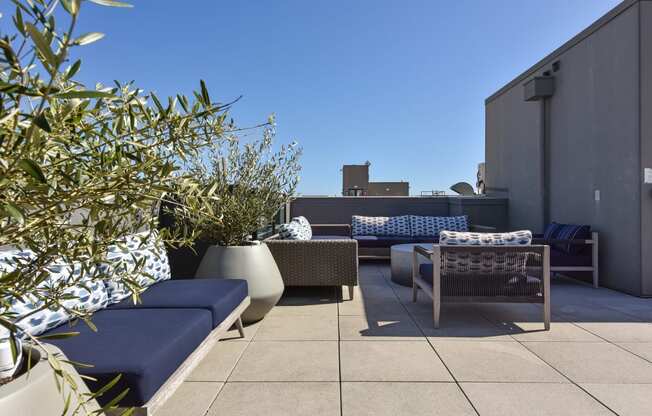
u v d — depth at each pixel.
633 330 3.15
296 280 4.11
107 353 1.51
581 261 4.90
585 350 2.71
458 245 3.18
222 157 3.50
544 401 2.03
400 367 2.43
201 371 2.39
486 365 2.46
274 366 2.46
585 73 5.20
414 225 7.16
